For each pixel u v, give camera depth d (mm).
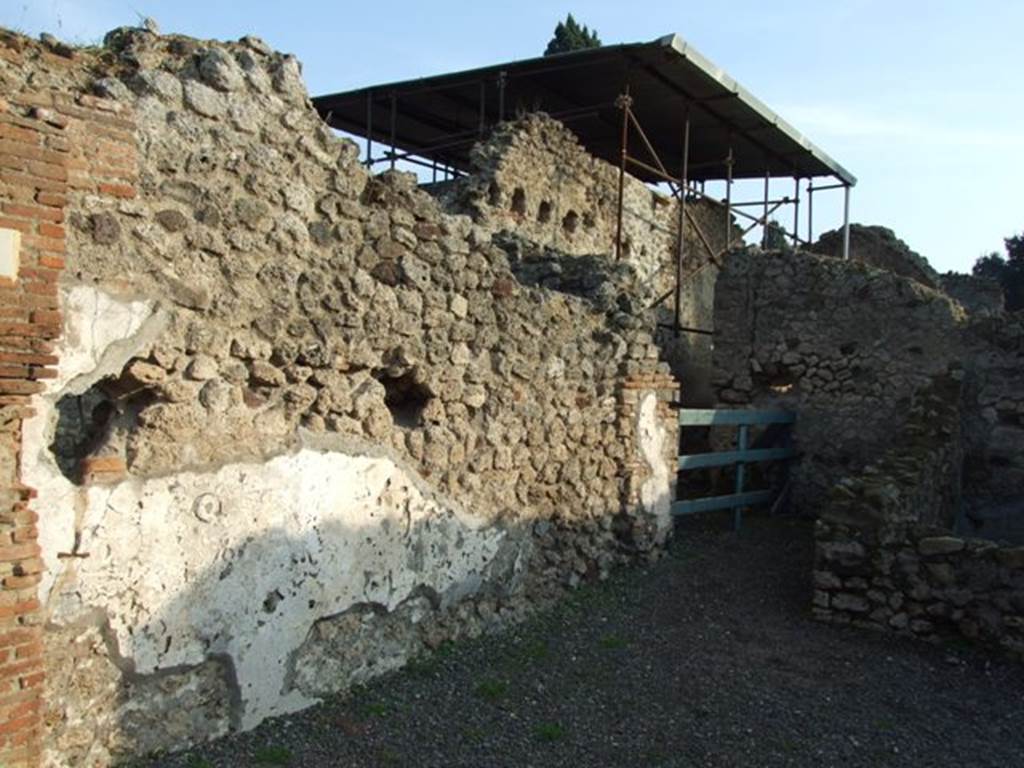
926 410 9367
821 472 10703
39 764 3650
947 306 10258
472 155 11547
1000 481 9938
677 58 10906
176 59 4500
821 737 4957
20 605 3568
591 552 7344
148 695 4172
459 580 5957
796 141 14258
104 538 3961
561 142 12562
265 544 4648
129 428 4164
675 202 15883
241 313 4547
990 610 6391
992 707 5523
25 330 3584
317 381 4953
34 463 3689
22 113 3633
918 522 6852
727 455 9438
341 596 5090
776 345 11133
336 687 5070
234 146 4562
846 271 10781
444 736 4691
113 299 3979
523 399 6523
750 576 7930
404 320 5465
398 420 5727
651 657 6004
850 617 6844
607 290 7488
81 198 3887
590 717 5051
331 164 5066
